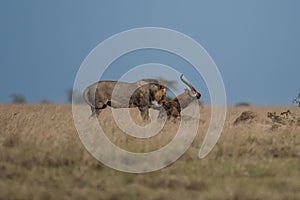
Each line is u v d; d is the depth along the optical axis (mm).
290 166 42438
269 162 42688
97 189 36719
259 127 59531
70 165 41719
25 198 34812
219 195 35062
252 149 46688
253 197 35125
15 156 42688
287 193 36219
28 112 70562
